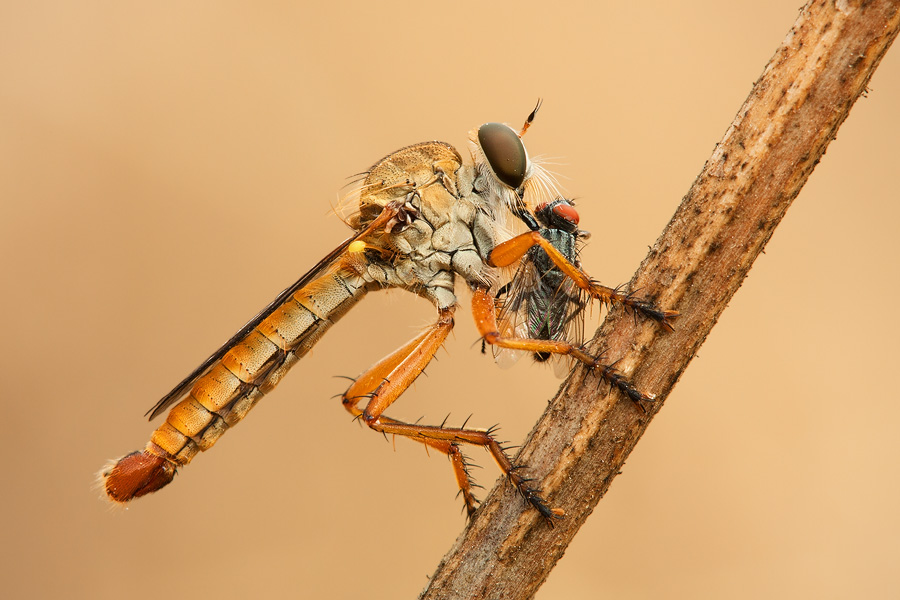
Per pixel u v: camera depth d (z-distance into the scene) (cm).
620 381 13
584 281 13
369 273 14
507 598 13
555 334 14
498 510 13
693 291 13
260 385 14
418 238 14
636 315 13
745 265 13
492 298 14
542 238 14
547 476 13
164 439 14
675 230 13
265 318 14
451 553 13
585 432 13
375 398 14
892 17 13
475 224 14
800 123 13
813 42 13
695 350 13
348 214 14
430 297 14
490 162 14
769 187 13
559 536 13
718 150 13
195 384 14
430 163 14
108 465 14
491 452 13
